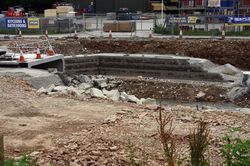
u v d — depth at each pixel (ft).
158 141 32.45
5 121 38.65
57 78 72.08
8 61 78.18
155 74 97.30
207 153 28.40
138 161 24.94
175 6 213.46
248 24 118.11
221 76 88.69
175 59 94.63
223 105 73.72
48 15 167.43
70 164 26.84
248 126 38.68
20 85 57.82
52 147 31.35
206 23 128.26
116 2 215.31
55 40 115.03
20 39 116.57
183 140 32.04
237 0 149.48
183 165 25.53
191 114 43.57
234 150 19.45
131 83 89.61
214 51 102.99
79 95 55.83
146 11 215.31
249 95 74.59
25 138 33.86
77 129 36.52
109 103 48.08
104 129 36.17
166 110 45.09
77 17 150.71
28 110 43.04
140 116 41.09
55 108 44.45
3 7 227.40
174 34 126.31
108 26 138.21
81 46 114.21
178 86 84.23
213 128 37.09
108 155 28.94
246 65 99.86
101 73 103.86
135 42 112.06
